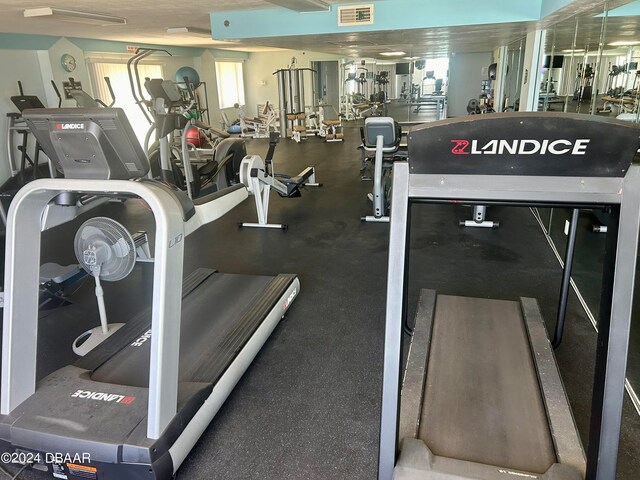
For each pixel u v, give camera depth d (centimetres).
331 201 571
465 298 267
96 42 768
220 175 612
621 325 112
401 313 125
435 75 1001
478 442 150
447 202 119
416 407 168
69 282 316
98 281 251
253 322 247
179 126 468
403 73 1051
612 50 322
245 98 1388
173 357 162
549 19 436
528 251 387
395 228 121
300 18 530
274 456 182
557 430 154
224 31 549
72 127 160
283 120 1173
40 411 170
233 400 215
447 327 233
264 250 412
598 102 337
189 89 560
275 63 1342
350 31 524
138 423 165
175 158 589
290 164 816
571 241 214
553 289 317
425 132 107
